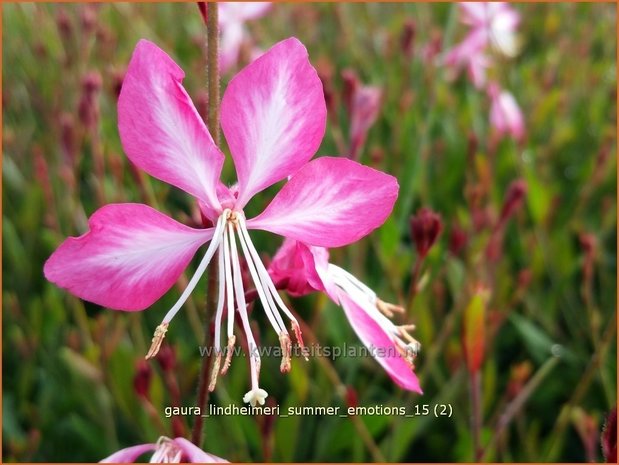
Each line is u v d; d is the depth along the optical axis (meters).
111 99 0.22
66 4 0.29
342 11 0.27
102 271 0.08
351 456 0.15
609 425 0.09
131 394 0.14
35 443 0.14
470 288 0.14
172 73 0.08
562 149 0.23
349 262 0.18
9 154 0.21
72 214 0.17
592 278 0.19
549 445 0.14
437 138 0.22
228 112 0.08
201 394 0.09
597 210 0.21
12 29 0.28
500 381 0.17
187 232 0.08
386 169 0.21
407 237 0.19
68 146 0.16
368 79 0.25
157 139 0.08
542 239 0.17
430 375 0.16
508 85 0.25
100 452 0.15
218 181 0.09
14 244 0.18
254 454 0.15
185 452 0.09
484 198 0.19
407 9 0.30
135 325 0.15
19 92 0.25
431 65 0.22
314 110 0.08
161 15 0.30
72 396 0.16
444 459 0.15
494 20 0.22
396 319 0.15
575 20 0.33
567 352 0.16
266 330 0.16
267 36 0.29
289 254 0.09
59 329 0.17
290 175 0.09
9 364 0.17
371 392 0.16
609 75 0.27
